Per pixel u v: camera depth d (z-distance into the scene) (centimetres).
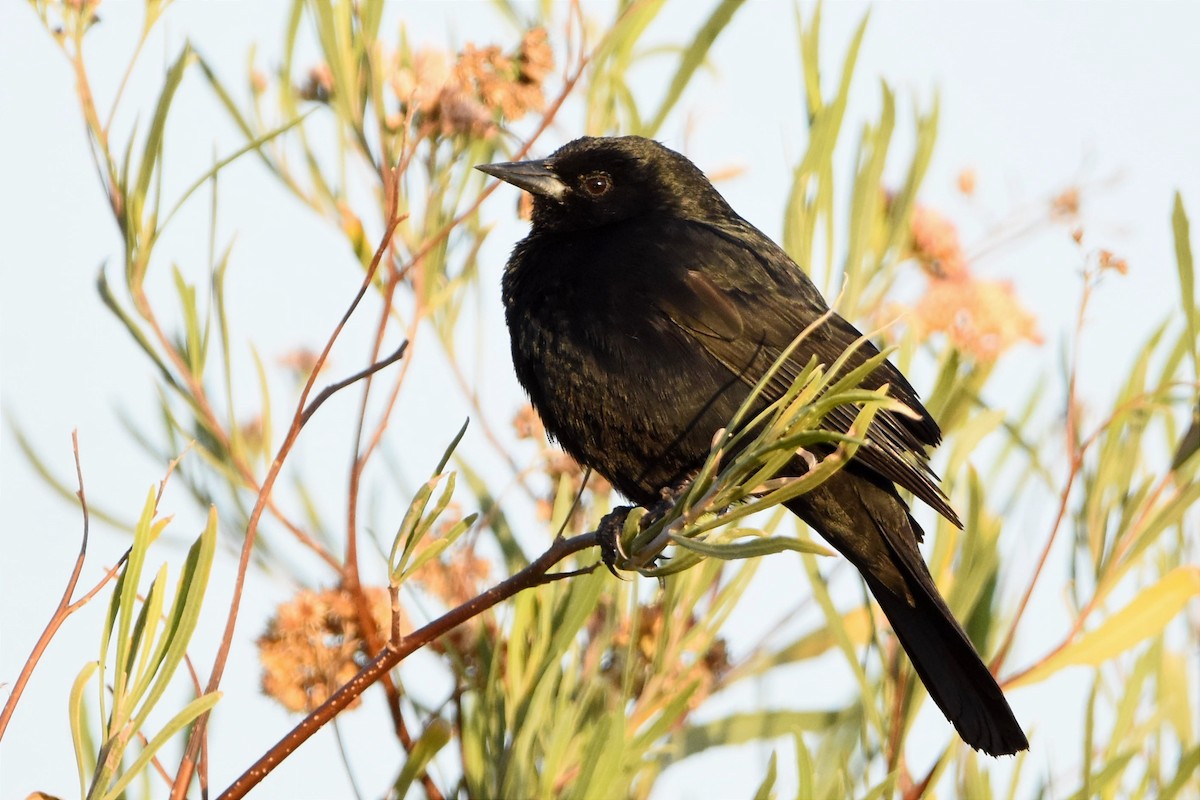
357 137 744
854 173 750
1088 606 681
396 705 693
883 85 750
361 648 695
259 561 728
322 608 678
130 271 693
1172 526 699
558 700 648
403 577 529
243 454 732
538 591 678
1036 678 678
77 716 469
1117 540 683
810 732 711
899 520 886
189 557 484
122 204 692
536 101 739
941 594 728
